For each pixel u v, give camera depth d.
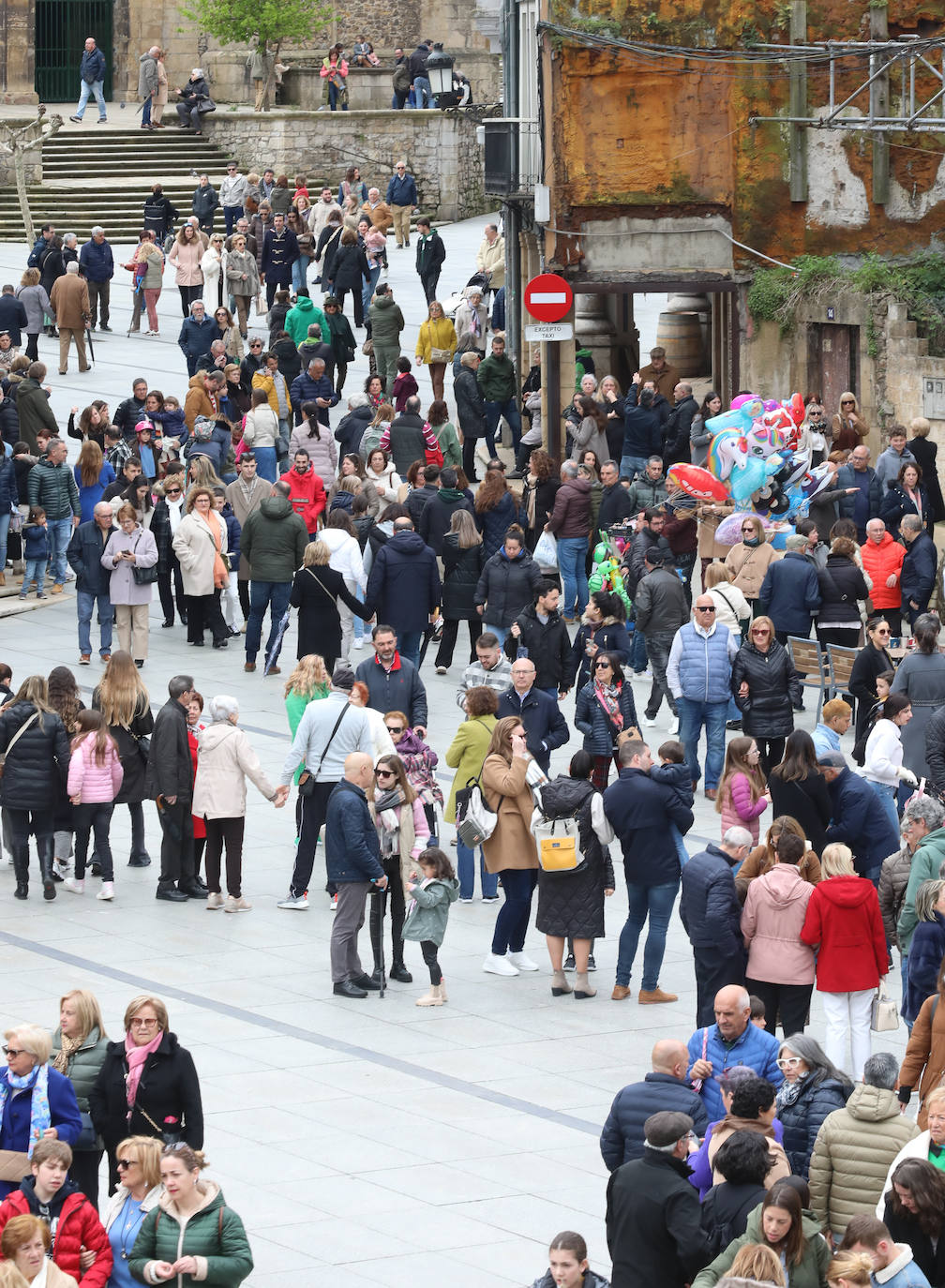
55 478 76.06
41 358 106.00
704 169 84.62
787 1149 32.50
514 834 45.81
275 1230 33.59
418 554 62.72
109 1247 28.23
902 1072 35.41
